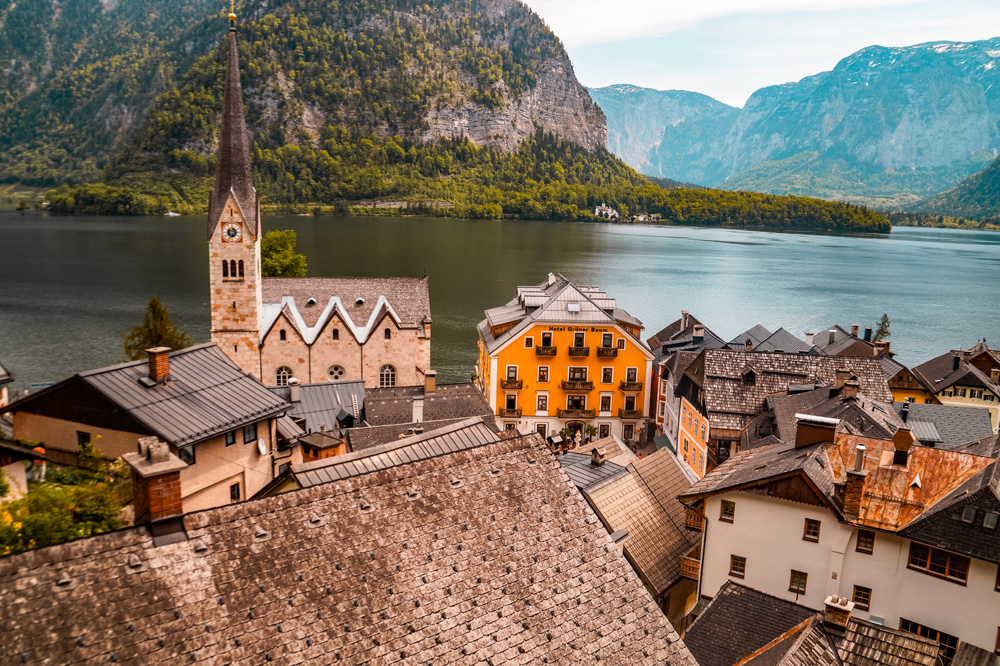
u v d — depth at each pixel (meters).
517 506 24.05
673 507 51.97
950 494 41.28
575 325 92.88
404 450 28.50
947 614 40.09
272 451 47.69
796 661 28.42
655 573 46.00
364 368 97.19
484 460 24.94
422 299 100.62
